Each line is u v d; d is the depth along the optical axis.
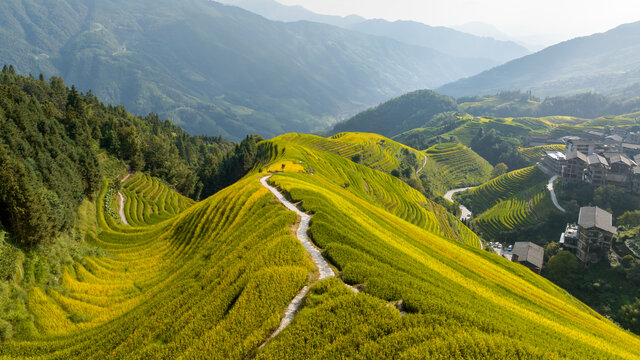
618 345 43.56
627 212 142.38
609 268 112.56
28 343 40.12
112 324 43.28
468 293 40.78
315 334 26.20
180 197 156.88
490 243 167.25
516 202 199.50
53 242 60.28
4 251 47.34
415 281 36.31
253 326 29.53
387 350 23.27
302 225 55.47
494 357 22.34
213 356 26.98
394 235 64.62
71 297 52.53
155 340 34.25
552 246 134.38
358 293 30.36
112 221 97.69
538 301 54.31
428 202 174.38
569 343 31.25
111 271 64.88
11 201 51.34
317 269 39.38
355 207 77.31
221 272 44.84
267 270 36.69
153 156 172.50
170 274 60.94
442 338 24.06
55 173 80.94
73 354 37.50
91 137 145.12
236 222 66.00
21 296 45.97
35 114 109.69
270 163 144.88
